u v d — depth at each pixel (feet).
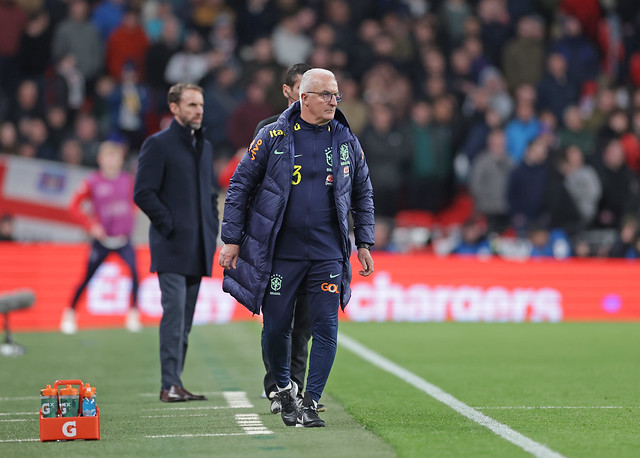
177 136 87.30
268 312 68.18
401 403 81.87
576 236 205.67
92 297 170.91
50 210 189.37
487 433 64.95
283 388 69.51
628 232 200.34
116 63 217.15
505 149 211.00
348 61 226.99
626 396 87.10
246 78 216.54
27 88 205.16
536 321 185.37
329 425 69.31
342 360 118.21
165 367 85.25
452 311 185.88
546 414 75.10
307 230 67.46
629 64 252.01
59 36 214.28
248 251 67.92
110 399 86.74
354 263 183.42
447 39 237.86
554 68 236.02
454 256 192.65
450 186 215.51
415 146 209.15
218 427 68.64
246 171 68.28
